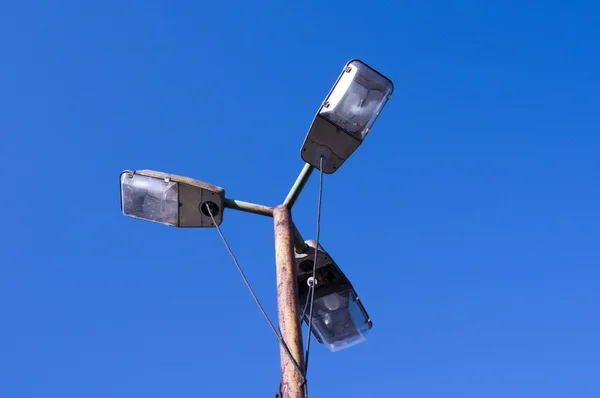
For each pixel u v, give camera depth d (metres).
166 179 5.21
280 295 4.55
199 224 5.29
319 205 4.90
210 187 5.17
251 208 5.21
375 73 5.10
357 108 5.01
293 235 5.00
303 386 4.03
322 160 5.08
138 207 5.30
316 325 5.60
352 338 5.64
